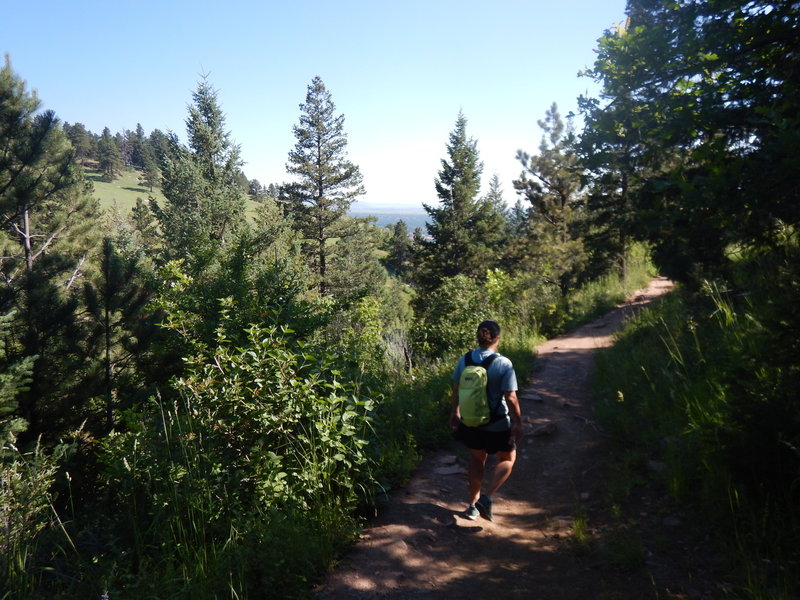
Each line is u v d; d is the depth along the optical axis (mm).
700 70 5020
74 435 9664
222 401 4809
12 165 13430
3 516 4590
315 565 3742
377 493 4961
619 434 5859
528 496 5066
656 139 5422
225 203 29875
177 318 9586
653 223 4285
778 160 3408
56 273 11242
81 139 170125
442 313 14391
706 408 4746
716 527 3770
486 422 4445
